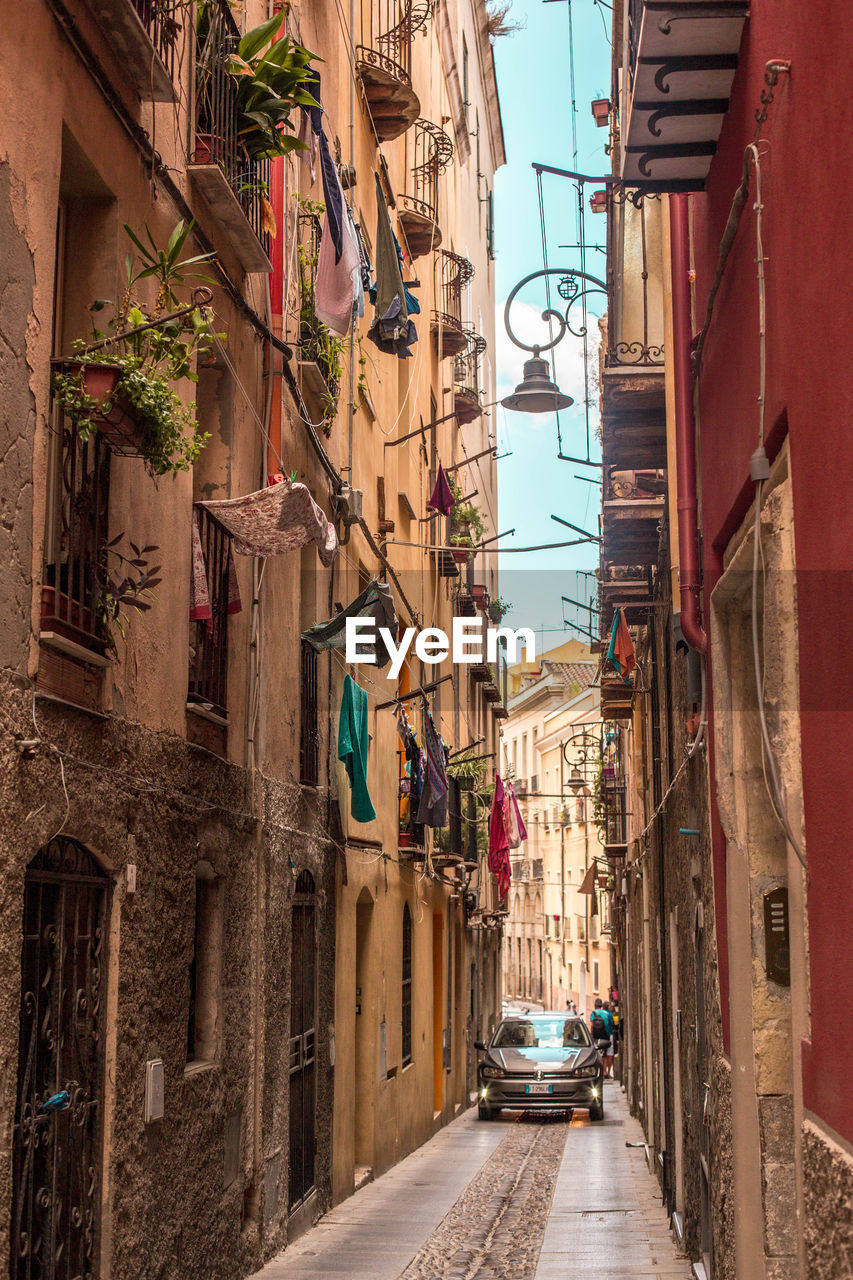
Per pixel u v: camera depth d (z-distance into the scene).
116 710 6.55
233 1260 8.80
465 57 32.06
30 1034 5.56
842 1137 3.86
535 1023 25.98
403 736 16.69
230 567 8.88
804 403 4.33
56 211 5.78
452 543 25.20
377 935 16.03
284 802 10.84
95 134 6.32
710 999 7.56
